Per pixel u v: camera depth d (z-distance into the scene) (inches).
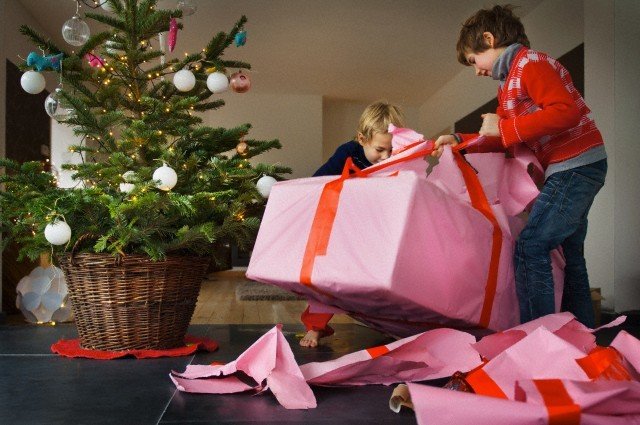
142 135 71.2
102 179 74.3
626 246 125.3
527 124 59.7
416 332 64.1
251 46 214.7
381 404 48.6
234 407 47.9
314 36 204.8
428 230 52.4
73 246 70.0
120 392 52.8
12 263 126.3
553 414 32.4
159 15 77.5
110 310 70.1
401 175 52.5
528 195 65.1
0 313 107.1
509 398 40.6
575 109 58.7
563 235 61.7
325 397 50.9
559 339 43.8
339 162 85.8
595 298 110.2
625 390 33.7
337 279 52.3
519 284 62.1
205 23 191.9
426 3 177.2
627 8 126.8
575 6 153.6
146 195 65.4
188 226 73.9
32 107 174.7
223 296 164.1
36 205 66.6
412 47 215.6
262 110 283.7
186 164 75.2
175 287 72.3
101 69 77.8
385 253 50.6
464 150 68.7
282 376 50.1
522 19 186.5
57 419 44.6
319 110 285.9
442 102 269.7
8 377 58.8
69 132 194.1
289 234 58.3
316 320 77.9
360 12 184.1
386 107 84.7
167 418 44.8
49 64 74.6
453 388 45.1
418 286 51.9
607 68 130.0
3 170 114.0
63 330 91.6
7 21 155.9
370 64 236.8
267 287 186.4
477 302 57.8
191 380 54.4
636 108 125.7
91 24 180.9
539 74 61.1
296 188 60.1
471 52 68.7
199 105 86.7
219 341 82.9
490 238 58.7
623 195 125.9
